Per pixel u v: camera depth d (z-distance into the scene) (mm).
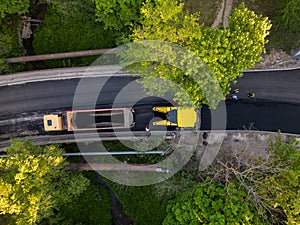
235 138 25953
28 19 26266
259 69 25703
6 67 25453
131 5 22922
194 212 20625
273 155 22047
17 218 20531
